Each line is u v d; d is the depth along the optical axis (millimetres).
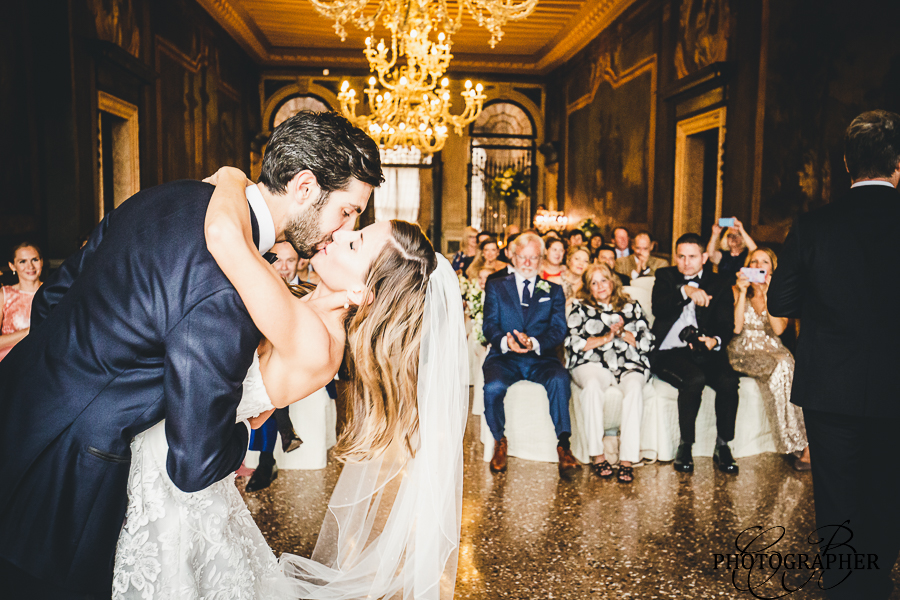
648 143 8594
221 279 1032
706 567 2684
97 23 6320
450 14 10602
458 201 13938
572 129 12203
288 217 1205
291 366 1143
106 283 1059
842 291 2104
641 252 7023
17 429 1045
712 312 4230
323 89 13578
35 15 5590
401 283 1444
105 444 1037
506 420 4195
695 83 6902
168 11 8453
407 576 1755
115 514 1065
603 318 4164
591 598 2436
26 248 3627
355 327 1465
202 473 1032
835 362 2102
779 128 5512
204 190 1137
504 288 4312
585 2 9945
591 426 3844
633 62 9164
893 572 2705
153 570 1133
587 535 2984
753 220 5938
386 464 1824
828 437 2125
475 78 13695
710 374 4020
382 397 1491
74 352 1052
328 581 1852
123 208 1161
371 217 13953
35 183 5594
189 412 1005
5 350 3172
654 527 3078
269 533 2945
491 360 4199
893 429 2045
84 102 5980
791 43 5328
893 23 4133
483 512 3246
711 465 4012
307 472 3840
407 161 13898
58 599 1049
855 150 2170
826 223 2174
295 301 1102
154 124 7926
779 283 2312
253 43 12094
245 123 12531
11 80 5219
